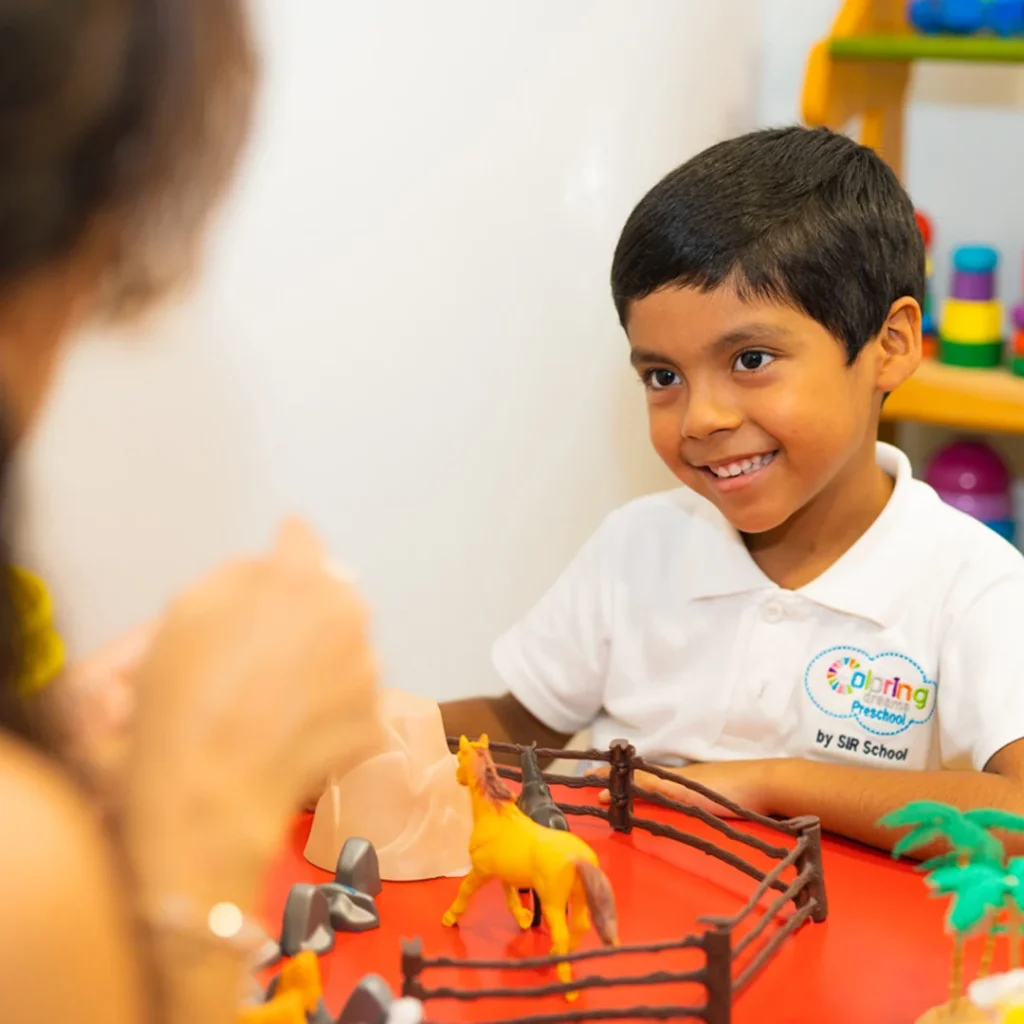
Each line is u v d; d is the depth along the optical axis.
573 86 1.43
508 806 0.67
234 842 0.37
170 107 0.31
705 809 0.87
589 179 1.46
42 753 0.34
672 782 0.88
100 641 1.25
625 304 0.93
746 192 0.90
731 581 1.04
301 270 1.33
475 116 1.39
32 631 0.36
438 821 0.76
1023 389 1.52
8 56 0.28
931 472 1.73
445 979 0.65
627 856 0.79
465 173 1.40
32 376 0.33
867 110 1.66
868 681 1.00
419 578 1.49
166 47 0.31
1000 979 0.58
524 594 1.55
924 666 0.99
